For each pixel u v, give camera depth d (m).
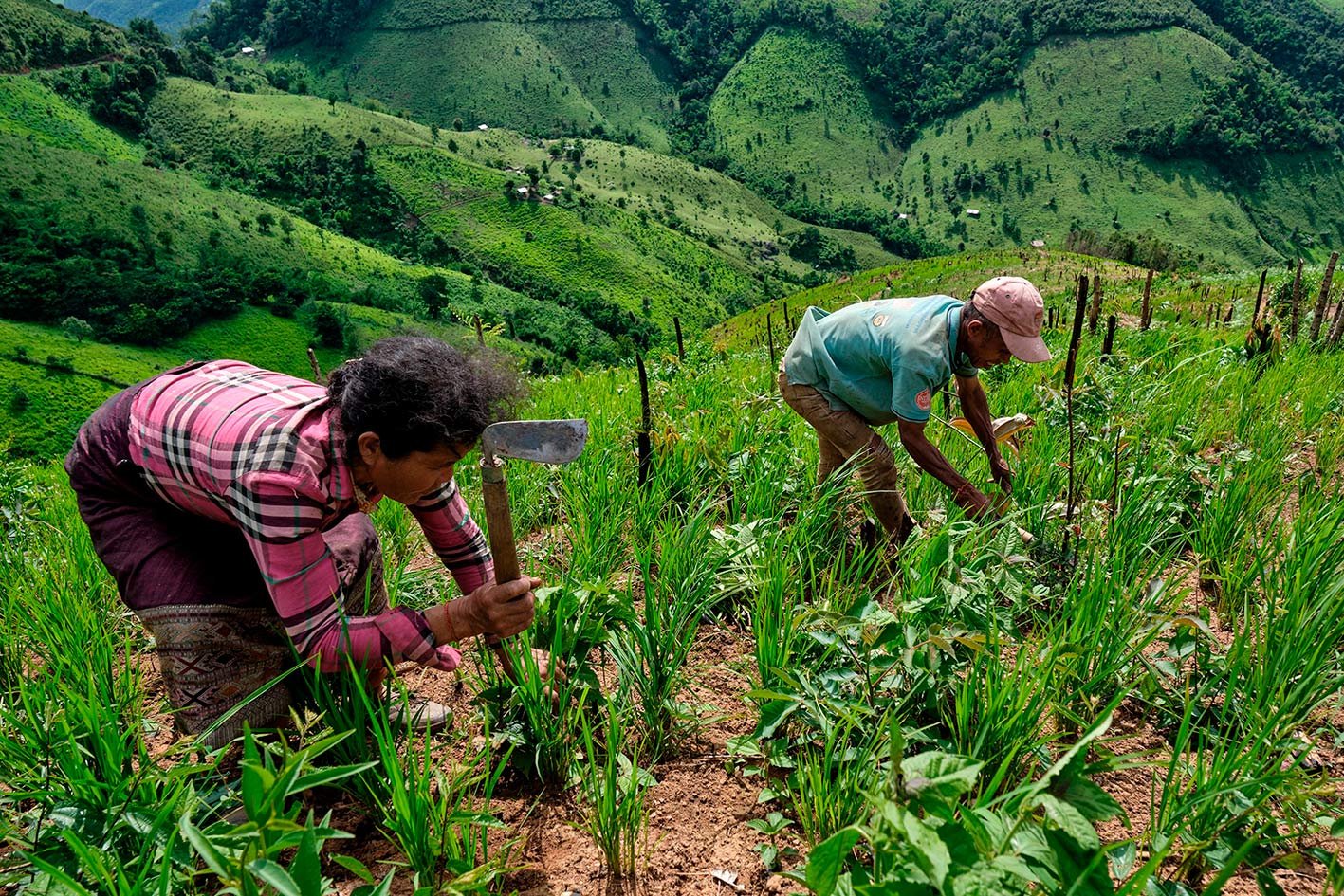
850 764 2.29
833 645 2.52
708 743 2.76
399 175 196.88
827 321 3.85
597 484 3.93
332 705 2.32
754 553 3.12
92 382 92.12
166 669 2.32
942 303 3.57
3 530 4.16
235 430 2.12
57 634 2.79
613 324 156.00
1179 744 2.08
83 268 108.31
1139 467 3.91
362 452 2.11
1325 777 2.13
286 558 2.12
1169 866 2.15
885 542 3.27
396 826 2.07
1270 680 2.57
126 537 2.32
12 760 2.23
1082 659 2.67
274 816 1.58
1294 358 6.76
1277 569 3.12
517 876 2.23
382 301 133.25
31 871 1.88
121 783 1.99
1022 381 5.88
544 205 193.12
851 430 3.85
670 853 2.30
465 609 2.27
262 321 113.81
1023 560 2.80
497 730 2.59
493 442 2.10
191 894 1.96
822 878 1.56
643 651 2.68
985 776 2.32
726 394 6.75
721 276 193.50
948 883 1.40
